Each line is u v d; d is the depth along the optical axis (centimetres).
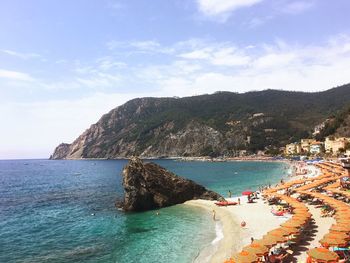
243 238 4219
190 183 7381
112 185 12188
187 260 3594
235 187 10331
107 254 3903
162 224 5334
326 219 4759
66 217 6147
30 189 11475
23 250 4131
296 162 19550
